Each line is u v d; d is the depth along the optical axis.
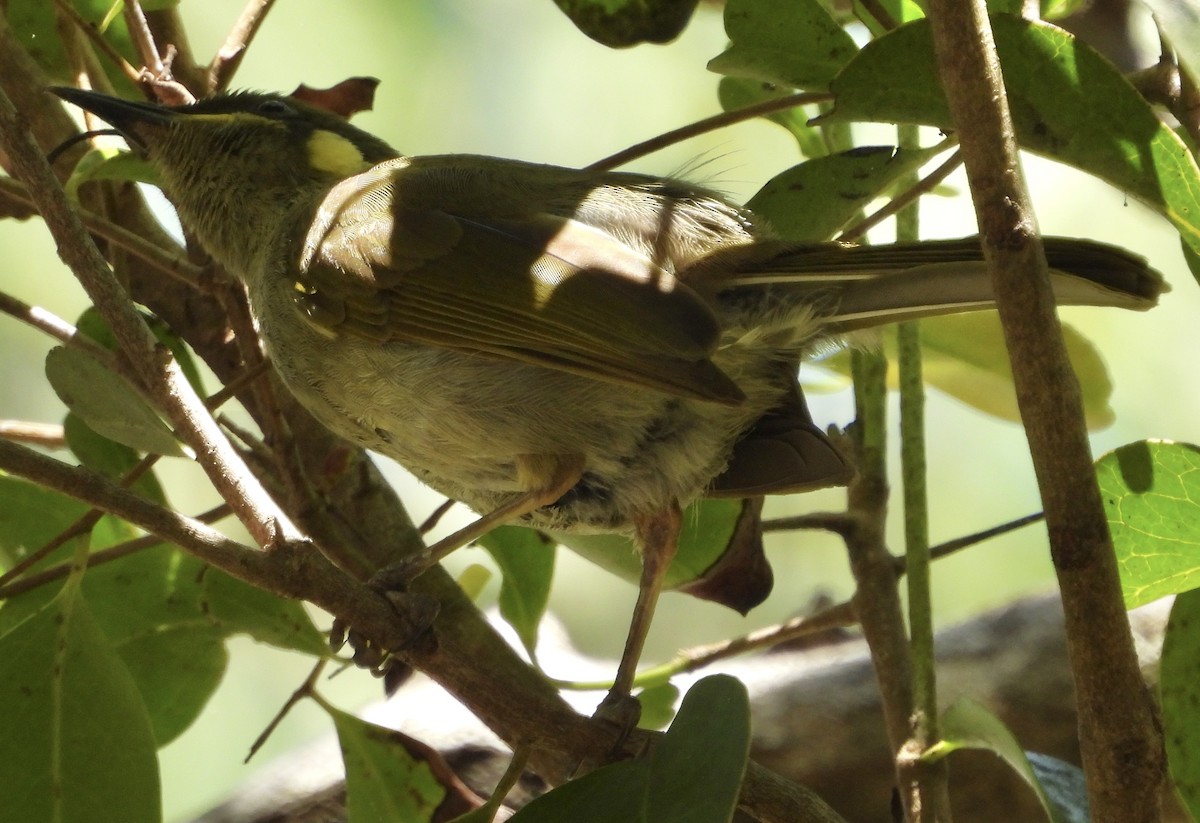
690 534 8.42
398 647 6.33
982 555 13.35
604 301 7.03
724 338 7.35
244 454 8.41
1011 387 9.52
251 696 13.20
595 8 8.27
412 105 13.29
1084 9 9.95
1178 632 6.19
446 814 7.47
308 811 8.91
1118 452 6.05
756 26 7.82
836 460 7.82
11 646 6.33
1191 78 6.89
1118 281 6.48
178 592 7.64
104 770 6.27
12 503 7.85
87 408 6.39
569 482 7.54
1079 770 7.12
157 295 8.91
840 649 9.38
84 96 8.79
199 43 12.84
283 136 9.10
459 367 7.43
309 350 7.83
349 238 7.69
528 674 7.98
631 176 8.11
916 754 6.90
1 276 12.99
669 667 7.92
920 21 6.54
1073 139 6.25
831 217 7.79
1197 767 6.11
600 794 5.60
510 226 7.53
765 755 8.91
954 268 6.96
